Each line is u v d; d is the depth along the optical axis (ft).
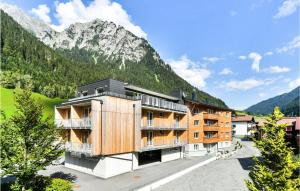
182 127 163.12
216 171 122.42
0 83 383.86
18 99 64.44
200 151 179.93
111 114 107.34
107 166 102.83
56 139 71.36
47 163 66.64
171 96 174.29
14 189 61.11
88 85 131.85
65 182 74.02
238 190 88.58
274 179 53.36
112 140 106.42
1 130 60.80
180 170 118.73
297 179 53.72
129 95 131.34
